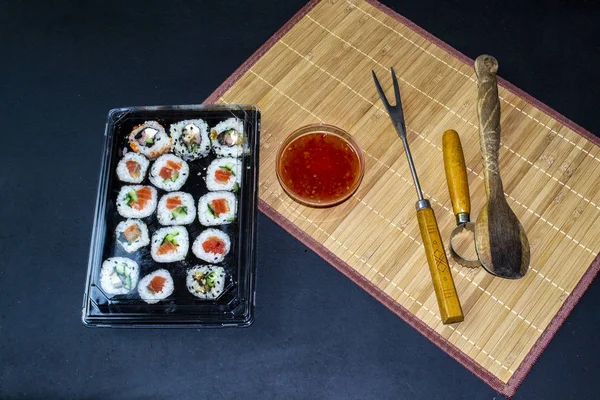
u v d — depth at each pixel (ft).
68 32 2.73
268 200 2.35
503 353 2.16
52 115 2.61
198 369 2.23
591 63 2.60
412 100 2.47
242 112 2.45
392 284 2.24
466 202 2.22
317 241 2.30
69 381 2.23
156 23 2.72
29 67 2.68
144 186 2.44
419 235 2.29
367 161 2.38
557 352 2.21
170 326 2.26
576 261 2.26
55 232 2.43
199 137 2.46
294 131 2.31
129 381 2.22
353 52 2.54
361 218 2.31
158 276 2.31
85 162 2.54
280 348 2.24
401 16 2.60
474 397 2.17
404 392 2.18
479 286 2.23
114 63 2.67
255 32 2.69
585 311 2.26
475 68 2.40
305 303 2.29
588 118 2.52
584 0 2.70
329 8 2.61
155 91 2.61
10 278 2.37
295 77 2.51
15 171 2.53
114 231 2.38
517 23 2.67
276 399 2.19
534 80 2.57
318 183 2.30
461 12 2.68
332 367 2.21
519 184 2.36
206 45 2.68
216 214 2.38
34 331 2.30
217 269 2.31
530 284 2.23
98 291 2.29
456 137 2.29
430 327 2.19
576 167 2.38
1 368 2.25
